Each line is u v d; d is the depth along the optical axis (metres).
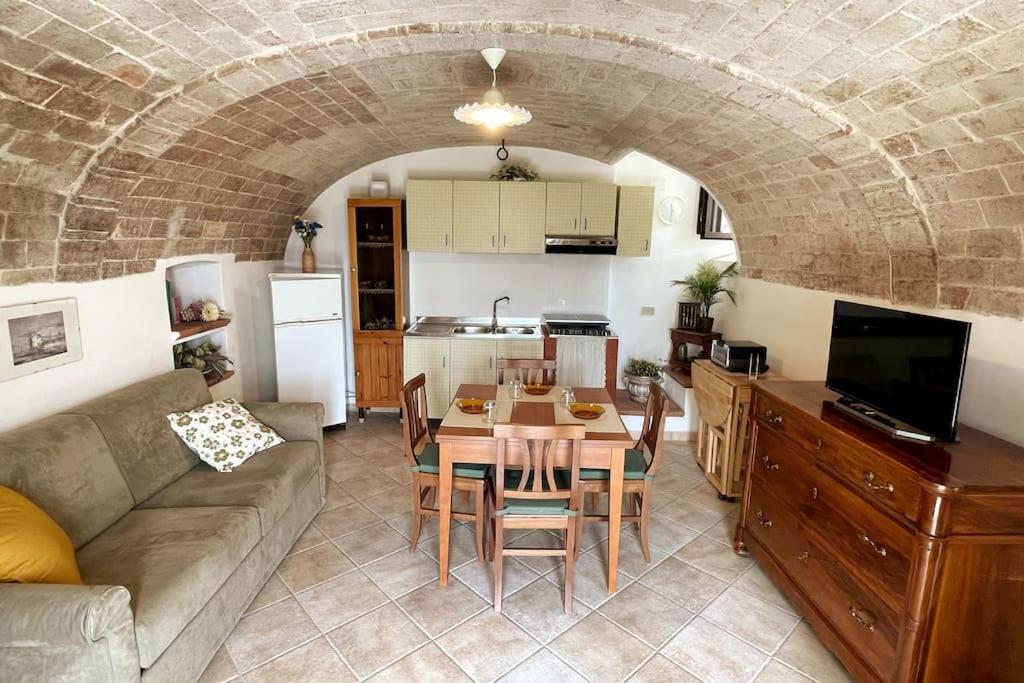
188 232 3.45
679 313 5.07
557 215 4.66
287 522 2.87
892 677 1.81
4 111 1.79
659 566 2.86
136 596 1.80
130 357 3.03
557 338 4.70
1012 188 1.86
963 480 1.66
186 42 1.87
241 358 4.33
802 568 2.38
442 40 2.15
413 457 2.87
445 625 2.38
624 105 3.08
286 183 4.08
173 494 2.58
